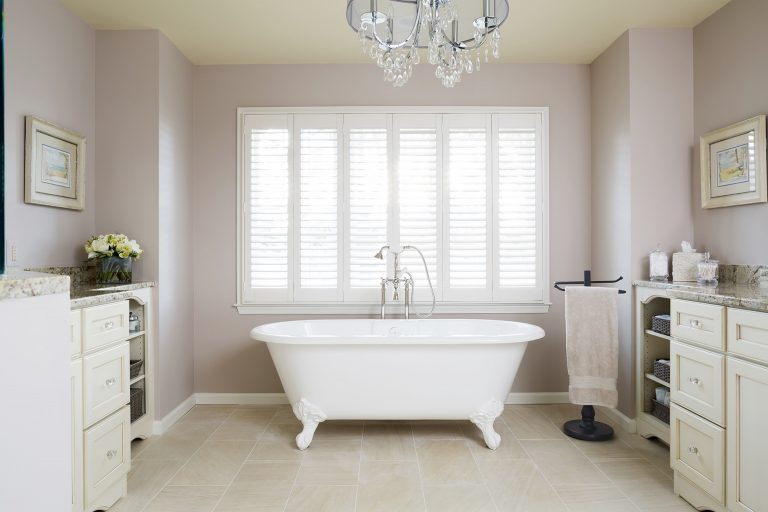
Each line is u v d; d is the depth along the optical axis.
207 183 3.54
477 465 2.49
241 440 2.84
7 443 0.84
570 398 2.85
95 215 2.98
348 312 3.53
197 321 3.53
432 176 3.52
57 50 2.64
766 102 2.44
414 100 3.54
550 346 3.54
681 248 2.96
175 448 2.72
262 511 2.05
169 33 3.06
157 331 2.97
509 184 3.51
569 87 3.55
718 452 1.89
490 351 2.67
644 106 2.99
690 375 2.09
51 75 2.59
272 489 2.24
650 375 2.81
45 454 0.92
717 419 1.91
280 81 3.54
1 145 0.97
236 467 2.47
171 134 3.17
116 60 3.00
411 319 3.36
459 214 3.52
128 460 2.22
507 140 3.51
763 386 1.70
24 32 2.39
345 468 2.46
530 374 3.54
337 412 2.73
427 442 2.79
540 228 3.52
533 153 3.52
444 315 3.54
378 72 3.54
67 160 2.69
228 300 3.54
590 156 3.54
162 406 3.01
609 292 2.82
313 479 2.34
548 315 3.53
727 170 2.66
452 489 2.23
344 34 3.09
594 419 3.10
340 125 3.51
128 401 2.24
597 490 2.22
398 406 2.72
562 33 3.08
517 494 2.19
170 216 3.15
